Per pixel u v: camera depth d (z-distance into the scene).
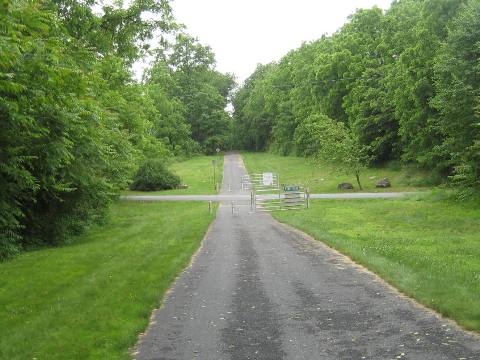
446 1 35.81
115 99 24.86
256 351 6.01
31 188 14.77
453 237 16.20
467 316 6.67
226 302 8.45
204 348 6.21
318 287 9.20
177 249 14.31
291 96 80.75
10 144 13.27
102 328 6.94
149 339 6.66
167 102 83.12
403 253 12.21
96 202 19.62
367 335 6.35
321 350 5.91
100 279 10.27
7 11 7.48
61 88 9.91
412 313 7.20
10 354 6.11
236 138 115.12
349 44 57.25
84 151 16.42
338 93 57.72
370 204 29.81
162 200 38.44
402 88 40.06
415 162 45.53
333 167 42.19
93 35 19.62
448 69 24.55
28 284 10.26
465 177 24.53
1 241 14.05
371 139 49.69
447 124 25.00
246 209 30.06
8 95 10.05
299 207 29.64
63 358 5.86
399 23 48.16
